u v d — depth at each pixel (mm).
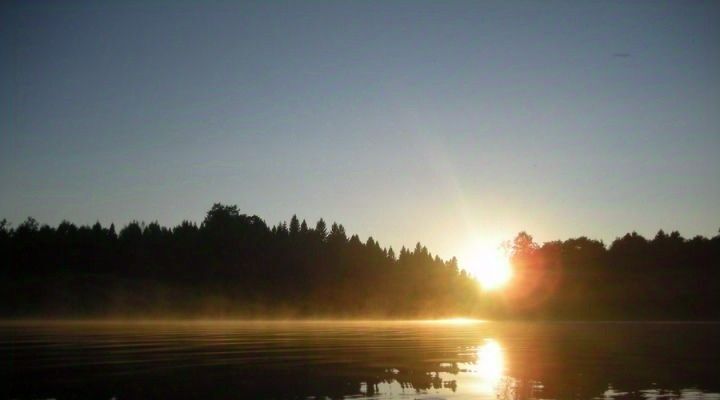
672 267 114812
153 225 137750
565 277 119812
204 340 33906
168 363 21328
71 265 115375
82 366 20250
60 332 42125
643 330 54312
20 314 92500
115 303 104312
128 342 31469
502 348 29859
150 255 124688
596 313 110938
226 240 134750
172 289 117750
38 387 16094
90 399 14617
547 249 125250
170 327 53875
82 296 103250
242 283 126625
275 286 129625
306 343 32469
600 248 121938
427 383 17094
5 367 19891
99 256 119062
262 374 18641
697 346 31641
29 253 112875
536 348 29969
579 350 28719
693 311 102875
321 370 19719
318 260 145125
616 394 15523
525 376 18594
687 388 16469
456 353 26594
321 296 133625
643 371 19875
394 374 18859
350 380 17531
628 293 112375
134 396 14969
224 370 19500
